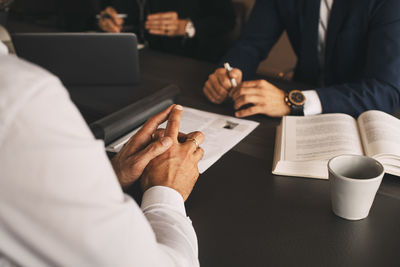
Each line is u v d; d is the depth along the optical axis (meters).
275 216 0.71
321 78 1.68
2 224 0.34
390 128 0.89
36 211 0.33
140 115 1.02
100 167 0.36
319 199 0.76
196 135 0.80
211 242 0.65
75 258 0.35
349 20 1.37
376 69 1.20
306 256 0.61
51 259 0.35
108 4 2.44
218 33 2.26
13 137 0.32
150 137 0.77
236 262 0.60
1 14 1.48
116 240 0.36
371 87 1.16
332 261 0.60
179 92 1.22
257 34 1.66
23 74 0.33
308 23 1.51
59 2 2.43
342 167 0.71
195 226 0.69
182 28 2.10
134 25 2.41
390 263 0.60
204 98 1.28
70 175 0.33
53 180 0.33
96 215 0.35
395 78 1.16
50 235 0.34
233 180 0.82
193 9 2.37
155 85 1.38
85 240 0.34
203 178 0.83
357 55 1.42
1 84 0.32
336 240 0.65
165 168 0.70
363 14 1.33
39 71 0.35
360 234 0.66
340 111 1.14
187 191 0.70
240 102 1.15
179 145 0.76
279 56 3.25
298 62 1.74
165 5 2.39
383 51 1.21
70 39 1.28
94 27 2.29
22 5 2.47
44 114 0.33
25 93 0.32
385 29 1.24
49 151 0.33
